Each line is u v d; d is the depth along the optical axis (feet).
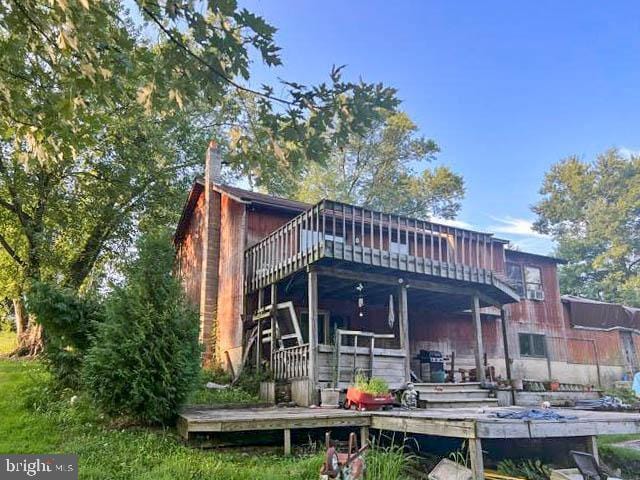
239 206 51.90
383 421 26.68
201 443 25.32
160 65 16.43
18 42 17.04
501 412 27.43
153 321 28.19
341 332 36.68
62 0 14.15
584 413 27.09
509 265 66.69
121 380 27.02
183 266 68.13
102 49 16.07
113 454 22.44
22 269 64.34
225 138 75.92
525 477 23.45
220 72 15.57
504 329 49.21
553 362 66.64
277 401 37.40
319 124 15.62
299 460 23.62
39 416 27.99
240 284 49.14
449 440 27.63
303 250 38.47
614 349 72.59
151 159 69.56
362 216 38.91
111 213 70.13
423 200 123.24
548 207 151.94
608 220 135.95
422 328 57.47
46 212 65.77
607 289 127.13
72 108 16.24
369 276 39.68
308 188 112.98
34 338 60.44
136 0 14.84
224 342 50.90
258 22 14.30
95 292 34.50
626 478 27.27
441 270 41.78
